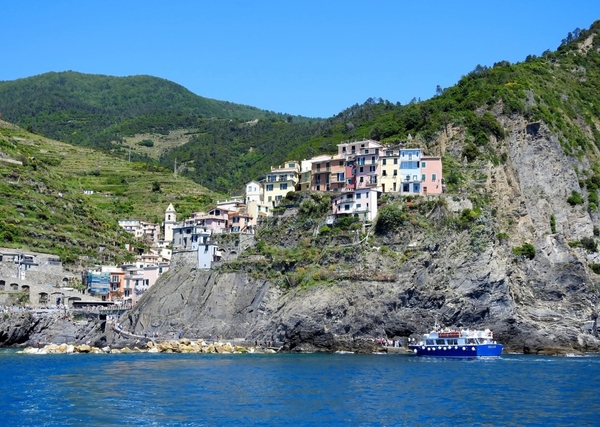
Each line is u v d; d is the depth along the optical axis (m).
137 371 125.19
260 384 109.19
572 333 178.00
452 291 172.50
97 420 81.31
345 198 199.12
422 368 133.25
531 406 91.94
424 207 188.88
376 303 171.62
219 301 191.50
